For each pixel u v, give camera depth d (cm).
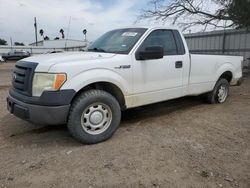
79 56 429
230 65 682
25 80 397
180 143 416
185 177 315
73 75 387
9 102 432
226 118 551
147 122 526
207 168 337
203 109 624
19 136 456
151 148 397
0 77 1435
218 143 417
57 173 327
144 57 455
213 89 659
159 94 505
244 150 391
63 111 379
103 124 423
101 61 418
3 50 4784
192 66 564
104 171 330
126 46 471
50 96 372
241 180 311
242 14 1355
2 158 370
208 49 1873
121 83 440
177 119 545
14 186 300
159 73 496
